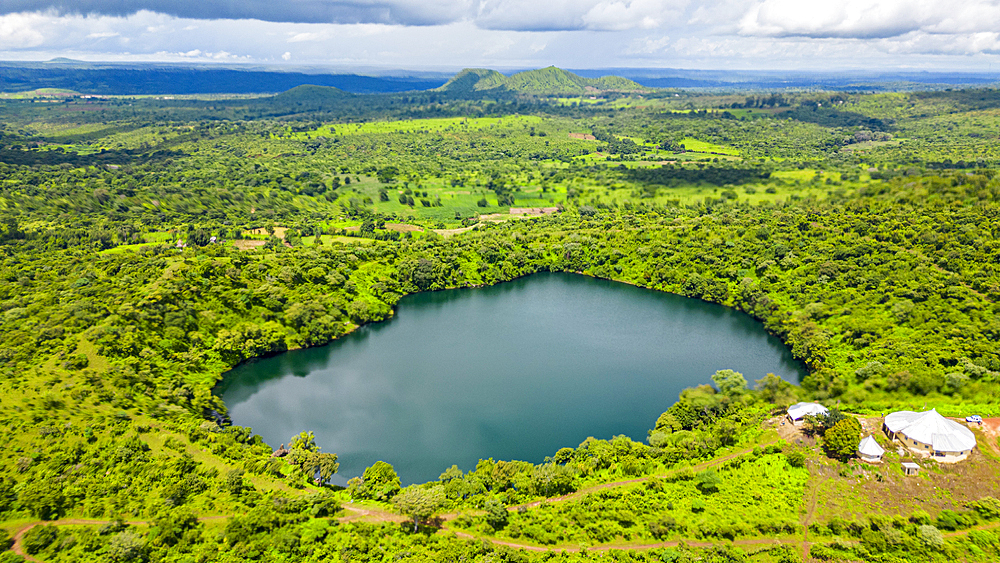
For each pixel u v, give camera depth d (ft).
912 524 332.80
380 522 354.13
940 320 547.08
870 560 311.68
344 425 497.05
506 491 385.70
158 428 437.58
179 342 573.33
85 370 492.13
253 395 547.49
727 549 319.88
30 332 539.70
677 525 341.41
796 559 313.53
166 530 332.39
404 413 515.91
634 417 506.48
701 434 435.53
